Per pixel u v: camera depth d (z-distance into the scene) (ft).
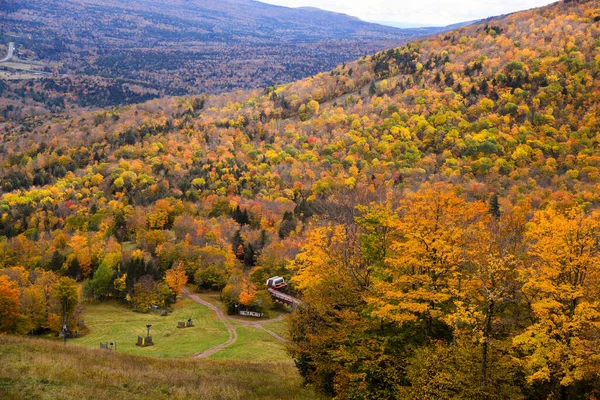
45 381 67.41
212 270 313.53
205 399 74.02
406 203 95.86
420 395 65.92
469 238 81.92
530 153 480.23
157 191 494.59
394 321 80.18
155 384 77.30
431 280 76.18
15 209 452.76
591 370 63.05
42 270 285.84
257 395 82.79
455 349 68.95
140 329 230.68
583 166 447.42
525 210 214.69
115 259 324.19
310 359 90.07
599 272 69.92
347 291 90.68
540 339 64.44
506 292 72.28
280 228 368.27
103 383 71.82
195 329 228.02
